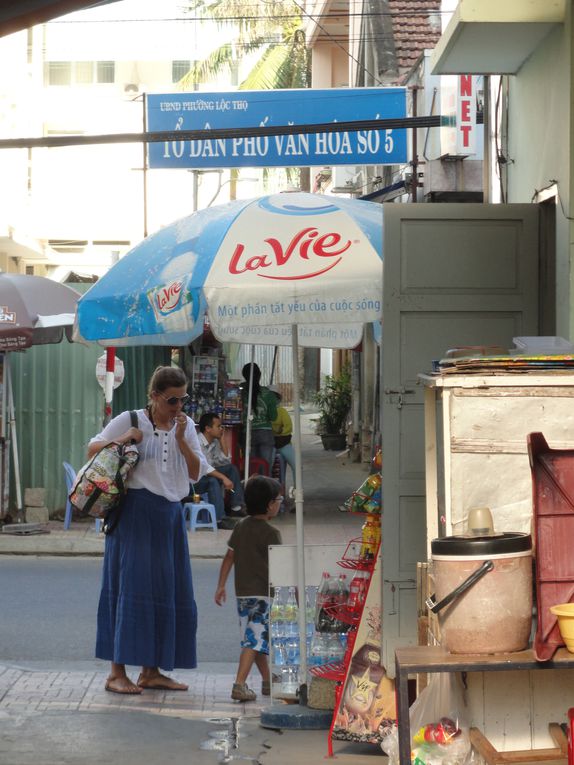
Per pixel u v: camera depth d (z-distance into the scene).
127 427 8.16
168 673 9.19
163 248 7.44
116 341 7.72
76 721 7.37
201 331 7.46
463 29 7.47
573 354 5.21
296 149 16.39
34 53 47.81
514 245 7.39
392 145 16.45
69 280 21.05
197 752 6.73
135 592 8.06
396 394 7.19
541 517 4.36
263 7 32.78
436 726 4.98
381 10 23.52
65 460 17.27
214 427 17.08
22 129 40.91
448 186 16.94
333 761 6.52
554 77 7.47
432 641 5.47
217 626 11.20
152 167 16.36
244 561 8.12
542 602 4.32
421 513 7.02
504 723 5.04
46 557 15.12
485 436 4.89
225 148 16.33
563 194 7.16
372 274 6.99
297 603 7.73
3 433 16.45
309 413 36.84
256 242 7.09
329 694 7.27
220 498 17.00
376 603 6.95
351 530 16.75
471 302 7.32
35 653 9.83
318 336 10.84
